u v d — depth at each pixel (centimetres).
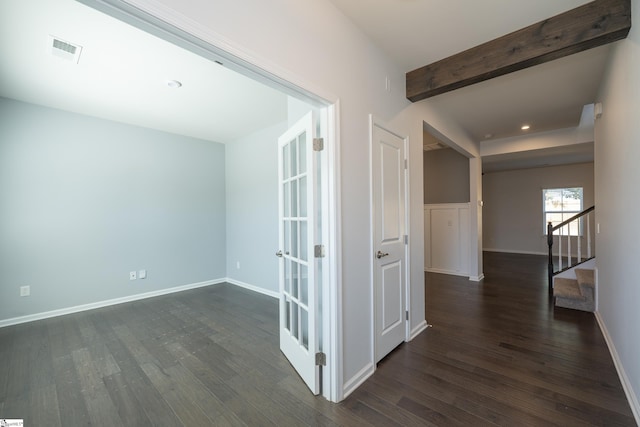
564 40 202
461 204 575
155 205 446
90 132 385
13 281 329
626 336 202
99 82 289
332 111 189
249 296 438
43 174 349
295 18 163
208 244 511
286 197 253
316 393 195
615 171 236
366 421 170
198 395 196
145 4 102
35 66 258
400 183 271
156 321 333
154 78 281
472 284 494
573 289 376
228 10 129
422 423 168
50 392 201
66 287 363
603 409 177
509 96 336
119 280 407
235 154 513
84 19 197
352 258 206
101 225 393
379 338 235
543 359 237
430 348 260
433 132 364
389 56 254
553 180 820
